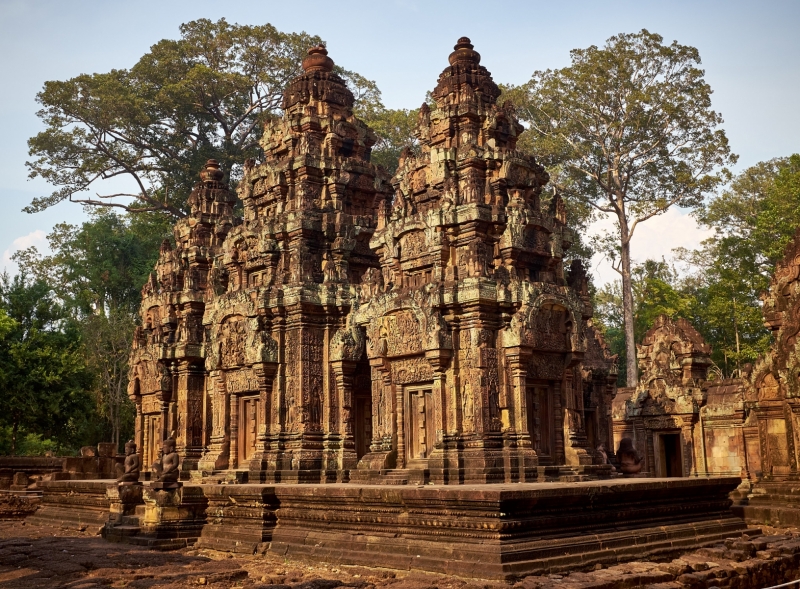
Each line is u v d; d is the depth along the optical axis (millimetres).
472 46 25141
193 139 54656
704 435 32281
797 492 24078
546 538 15242
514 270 22469
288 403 26484
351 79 57406
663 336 34031
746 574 16266
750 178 60438
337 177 28141
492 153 23328
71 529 25734
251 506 19844
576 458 21938
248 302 28000
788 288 26281
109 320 56531
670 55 50719
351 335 26016
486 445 20938
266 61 53844
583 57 52250
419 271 23781
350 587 14055
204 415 31953
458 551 14938
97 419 55031
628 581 14375
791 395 24891
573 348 22500
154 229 60125
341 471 25250
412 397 23328
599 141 52062
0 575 16406
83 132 51969
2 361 45000
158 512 21125
